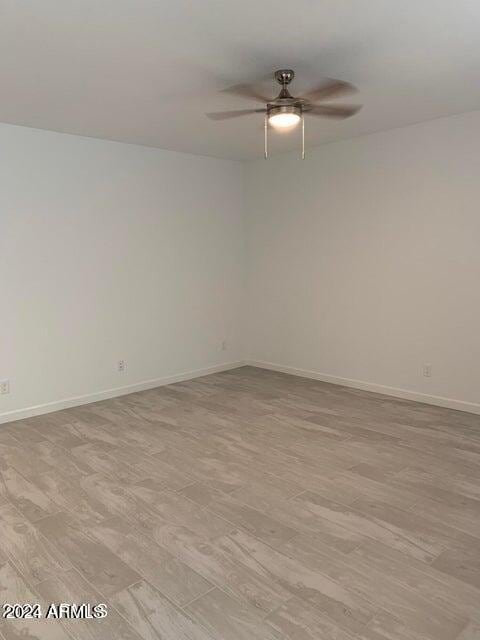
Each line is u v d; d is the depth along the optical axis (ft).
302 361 17.90
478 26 7.61
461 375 13.76
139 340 16.22
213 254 18.20
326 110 10.02
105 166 14.82
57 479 9.84
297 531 7.93
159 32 7.60
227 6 6.84
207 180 17.70
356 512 8.49
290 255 17.74
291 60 8.80
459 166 13.12
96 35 7.68
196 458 10.80
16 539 7.77
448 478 9.71
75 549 7.50
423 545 7.52
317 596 6.43
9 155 12.84
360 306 15.88
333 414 13.69
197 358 18.07
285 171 17.46
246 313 19.63
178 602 6.36
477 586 6.59
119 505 8.80
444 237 13.67
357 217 15.60
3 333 13.12
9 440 11.94
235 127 13.41
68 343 14.47
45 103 11.07
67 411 14.26
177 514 8.49
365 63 9.03
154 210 16.17
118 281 15.47
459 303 13.57
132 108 11.52
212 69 9.13
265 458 10.77
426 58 8.85
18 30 7.48
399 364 15.11
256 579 6.78
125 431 12.51
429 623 5.96
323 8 6.96
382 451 11.07
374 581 6.72
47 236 13.74
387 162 14.62
